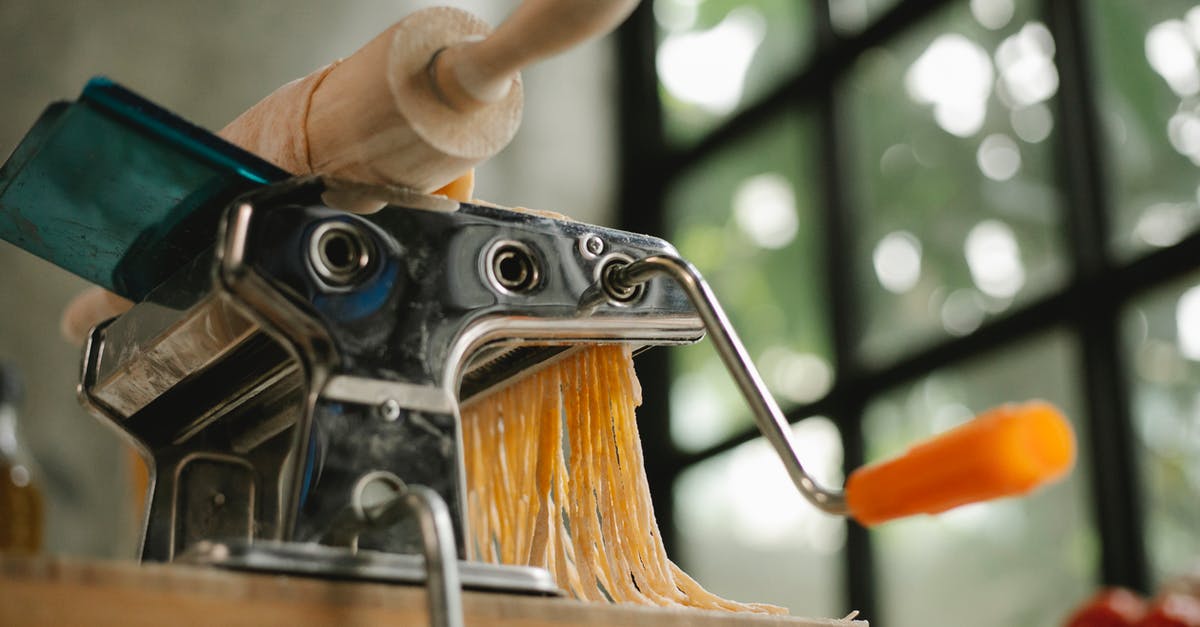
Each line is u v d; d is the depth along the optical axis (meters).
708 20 4.18
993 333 3.03
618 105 4.39
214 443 0.73
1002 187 3.12
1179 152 2.74
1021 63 3.10
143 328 0.70
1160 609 0.99
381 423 0.58
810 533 3.48
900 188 3.39
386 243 0.60
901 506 0.49
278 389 0.71
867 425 3.35
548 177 4.20
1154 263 2.71
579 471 0.70
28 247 0.71
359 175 0.61
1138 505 2.69
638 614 0.55
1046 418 0.44
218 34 3.69
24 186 0.65
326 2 3.85
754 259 3.80
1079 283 2.85
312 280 0.58
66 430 3.19
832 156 3.57
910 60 3.42
